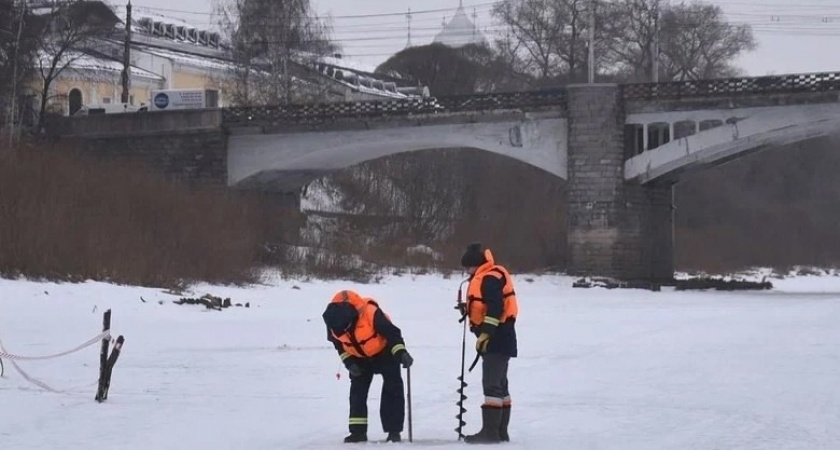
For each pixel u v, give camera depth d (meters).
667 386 53.06
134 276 121.00
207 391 51.44
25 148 146.62
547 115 182.25
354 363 37.81
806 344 75.62
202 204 156.88
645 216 185.75
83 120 197.25
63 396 49.12
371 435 39.97
